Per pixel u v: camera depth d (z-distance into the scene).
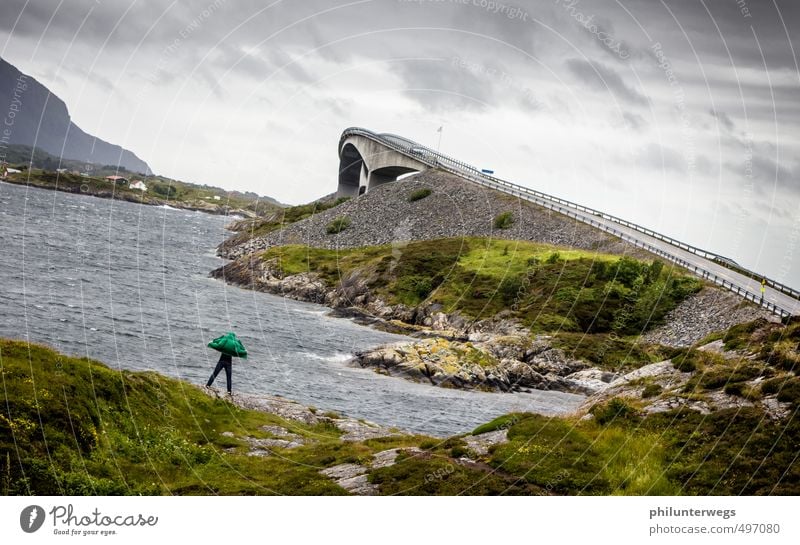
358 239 165.12
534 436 36.91
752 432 36.34
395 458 35.22
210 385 44.53
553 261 122.31
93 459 29.95
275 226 192.25
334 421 46.34
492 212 155.75
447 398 73.94
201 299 120.12
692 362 48.84
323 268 146.75
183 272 150.88
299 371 77.06
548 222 145.00
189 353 77.69
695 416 38.62
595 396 48.69
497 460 34.19
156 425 34.88
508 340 97.44
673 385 45.47
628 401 43.12
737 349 50.75
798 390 39.78
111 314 94.06
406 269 132.00
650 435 36.97
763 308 91.25
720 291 100.94
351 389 71.69
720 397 41.44
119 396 34.78
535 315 104.88
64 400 31.23
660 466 34.22
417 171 193.62
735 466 33.97
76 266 133.12
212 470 32.91
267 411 44.28
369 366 85.00
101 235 189.38
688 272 111.19
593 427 38.62
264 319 109.31
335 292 135.25
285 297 138.12
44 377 31.77
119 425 33.06
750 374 44.16
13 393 29.77
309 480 32.22
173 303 111.44
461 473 32.47
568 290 109.19
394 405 67.06
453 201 167.12
